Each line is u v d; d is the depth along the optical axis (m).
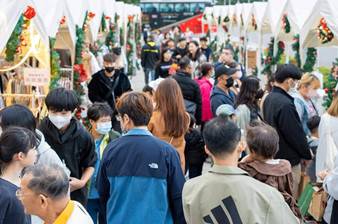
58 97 4.64
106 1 16.19
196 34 39.03
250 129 4.08
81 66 10.54
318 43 10.60
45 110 7.42
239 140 3.37
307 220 6.28
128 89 9.68
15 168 3.52
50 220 2.94
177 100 5.66
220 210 3.27
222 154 3.34
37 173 2.93
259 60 14.88
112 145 4.14
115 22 18.75
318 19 9.55
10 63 7.67
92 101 9.54
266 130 4.01
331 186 4.64
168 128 5.64
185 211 3.42
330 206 4.91
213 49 25.97
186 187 3.45
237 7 20.66
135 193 4.01
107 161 4.11
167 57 15.25
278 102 6.16
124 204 4.02
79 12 10.57
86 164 4.94
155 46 20.45
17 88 7.80
